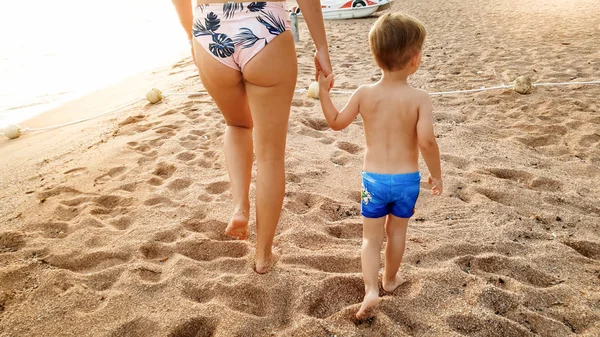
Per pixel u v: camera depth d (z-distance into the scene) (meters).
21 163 4.51
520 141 4.36
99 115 6.03
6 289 2.53
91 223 3.16
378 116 2.14
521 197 3.34
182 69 8.88
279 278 2.49
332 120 2.23
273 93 2.21
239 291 2.43
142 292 2.44
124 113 5.95
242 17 2.09
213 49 2.15
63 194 3.67
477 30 10.40
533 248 2.75
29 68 9.71
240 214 2.41
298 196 3.48
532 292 2.33
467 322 2.15
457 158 4.02
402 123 2.11
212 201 3.43
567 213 3.11
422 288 2.36
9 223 3.25
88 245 2.93
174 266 2.63
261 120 2.27
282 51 2.15
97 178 3.91
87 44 12.69
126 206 3.45
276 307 2.31
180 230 3.07
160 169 4.07
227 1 2.10
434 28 11.11
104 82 8.37
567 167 3.79
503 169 3.79
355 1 13.61
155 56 10.88
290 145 4.43
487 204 3.25
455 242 2.79
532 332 2.10
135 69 9.40
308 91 5.98
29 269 2.68
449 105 5.43
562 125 4.57
